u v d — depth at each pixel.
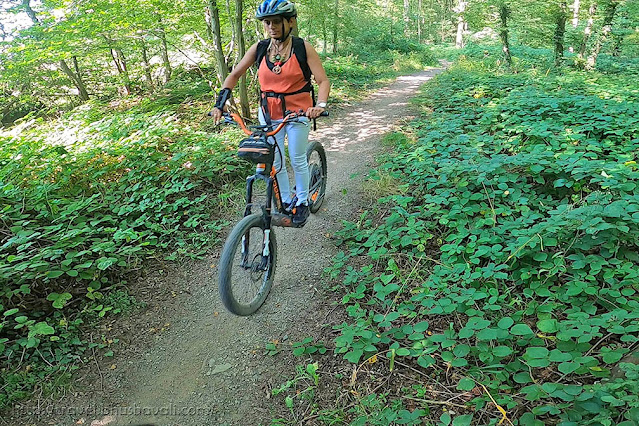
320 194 4.57
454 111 7.63
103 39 9.32
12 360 2.73
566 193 4.13
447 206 4.06
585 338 2.24
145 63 13.30
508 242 3.34
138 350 2.92
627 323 2.53
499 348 2.36
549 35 14.32
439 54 26.84
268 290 3.32
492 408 2.22
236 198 4.94
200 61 13.07
